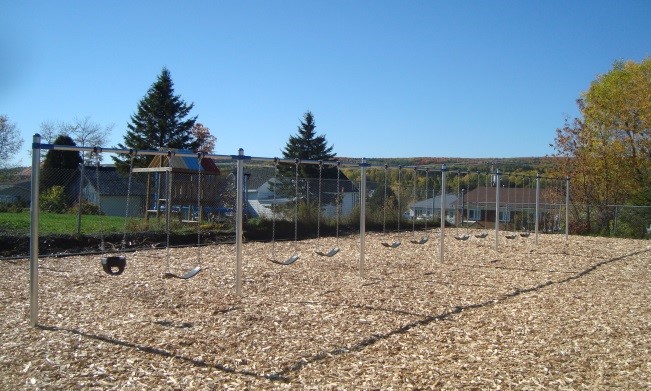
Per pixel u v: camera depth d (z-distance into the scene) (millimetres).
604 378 4848
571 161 25422
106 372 4660
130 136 42719
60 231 13727
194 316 6645
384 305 7508
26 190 24281
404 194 22656
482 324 6629
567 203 17453
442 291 8633
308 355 5277
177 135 43125
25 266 10180
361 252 9844
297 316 6758
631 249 15602
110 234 13477
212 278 9250
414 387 4527
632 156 25344
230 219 17750
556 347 5754
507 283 9539
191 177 17016
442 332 6223
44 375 4555
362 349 5531
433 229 20562
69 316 6535
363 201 9945
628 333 6379
